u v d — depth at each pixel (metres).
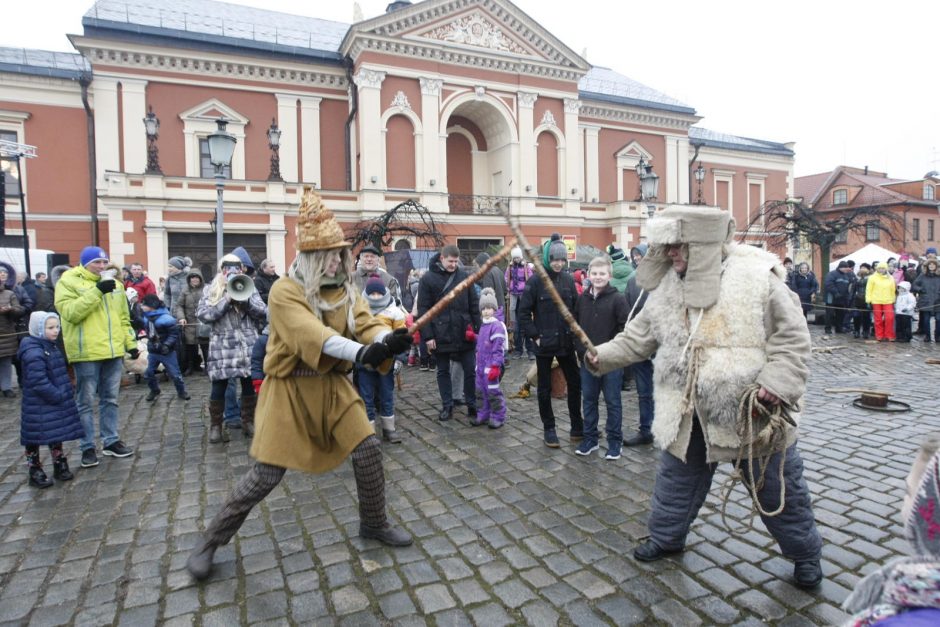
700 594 2.70
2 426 6.31
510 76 24.38
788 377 2.33
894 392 7.10
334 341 2.67
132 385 8.45
